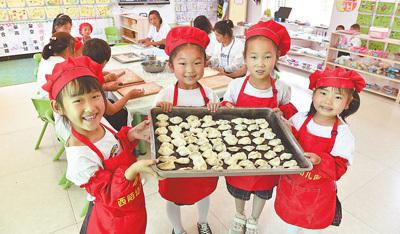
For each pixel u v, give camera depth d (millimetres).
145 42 4008
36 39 5793
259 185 1547
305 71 5430
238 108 1550
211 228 1937
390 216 2059
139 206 1235
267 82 1573
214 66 3059
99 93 1066
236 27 6023
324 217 1409
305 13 5930
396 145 2967
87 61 1082
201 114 1555
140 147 2639
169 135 1416
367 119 3537
